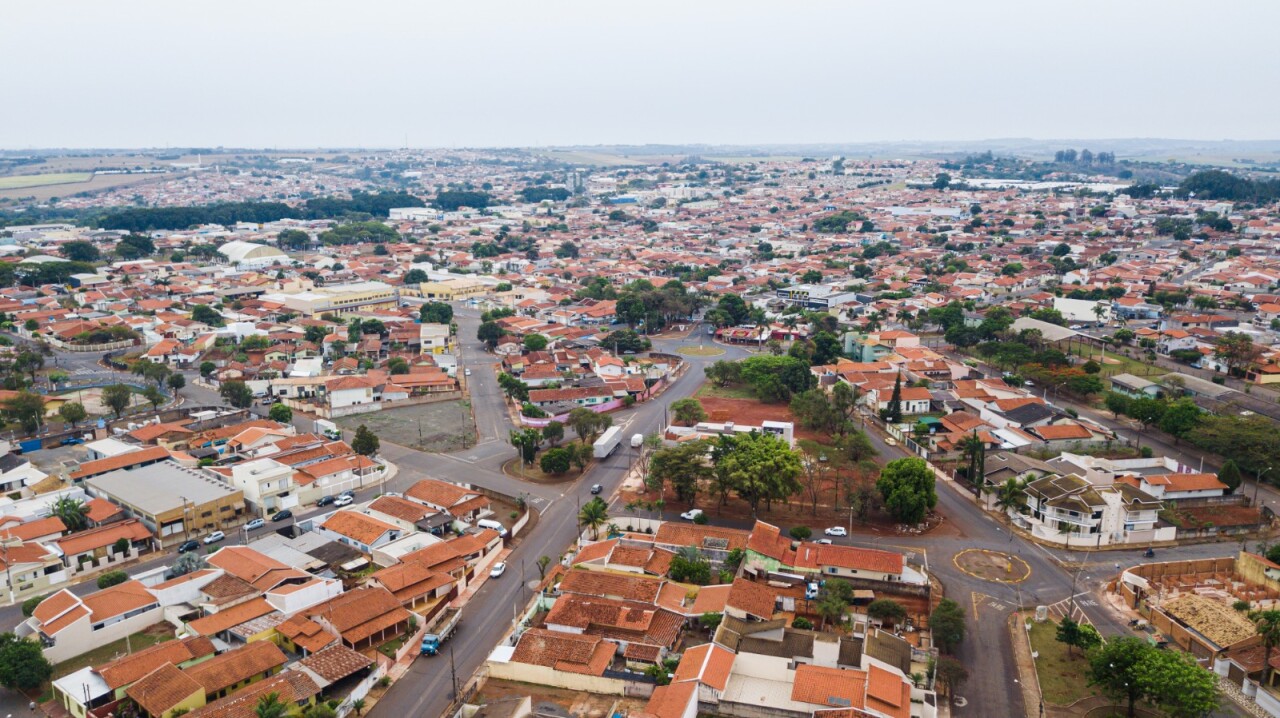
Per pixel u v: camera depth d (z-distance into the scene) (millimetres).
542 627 113625
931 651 105375
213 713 89500
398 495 156625
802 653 102125
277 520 148375
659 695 95500
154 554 136500
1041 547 138250
